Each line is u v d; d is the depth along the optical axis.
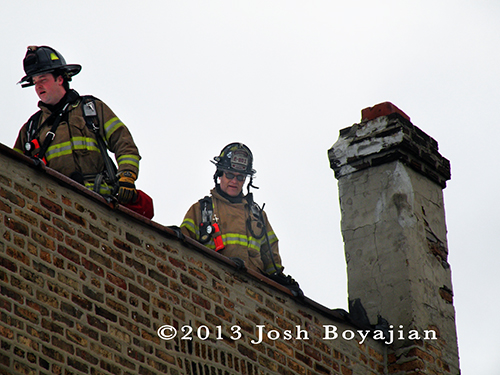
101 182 13.30
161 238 13.34
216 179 16.84
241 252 16.20
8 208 11.49
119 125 13.79
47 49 14.09
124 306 12.42
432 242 17.88
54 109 13.85
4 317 10.96
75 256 12.08
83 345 11.72
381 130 18.09
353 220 17.92
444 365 16.89
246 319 14.09
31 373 11.04
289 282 15.51
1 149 11.61
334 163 18.47
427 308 17.03
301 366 14.70
